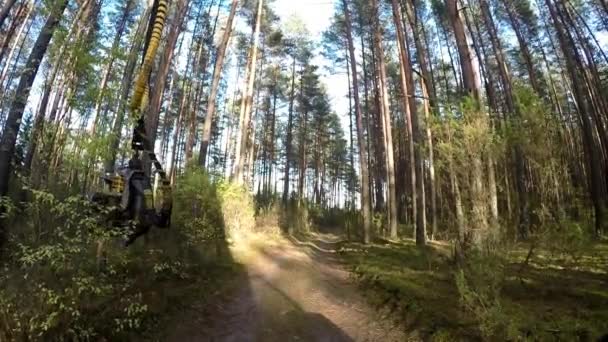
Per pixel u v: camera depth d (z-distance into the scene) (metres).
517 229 5.26
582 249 5.07
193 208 10.55
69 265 4.22
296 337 5.60
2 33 15.20
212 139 36.34
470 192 5.30
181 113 26.56
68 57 4.88
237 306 6.93
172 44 14.19
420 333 5.20
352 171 46.69
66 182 4.70
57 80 5.16
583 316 4.60
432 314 5.54
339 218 31.06
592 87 18.50
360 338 5.50
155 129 12.36
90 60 4.68
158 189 3.80
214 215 11.59
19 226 4.54
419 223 13.65
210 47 26.97
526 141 5.21
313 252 14.43
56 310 4.08
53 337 4.11
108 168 4.80
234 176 18.81
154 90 12.88
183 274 7.79
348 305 7.07
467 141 5.33
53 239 4.28
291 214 23.36
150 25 3.21
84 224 4.18
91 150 4.52
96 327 4.58
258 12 20.16
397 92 29.42
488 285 4.82
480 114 5.50
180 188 10.70
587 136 15.45
